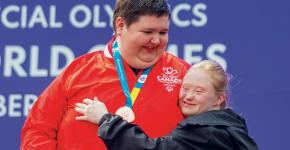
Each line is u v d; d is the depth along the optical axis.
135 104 7.86
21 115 13.31
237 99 12.70
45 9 13.30
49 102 8.01
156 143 7.46
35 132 7.98
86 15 13.20
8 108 13.32
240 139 7.48
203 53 12.80
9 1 13.38
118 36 7.99
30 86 13.31
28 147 7.93
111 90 7.89
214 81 7.69
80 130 7.84
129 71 7.96
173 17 12.88
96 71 7.99
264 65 12.68
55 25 13.27
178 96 7.95
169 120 7.86
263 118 12.67
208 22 12.80
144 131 7.80
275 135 12.64
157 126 7.82
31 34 13.33
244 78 12.70
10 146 13.33
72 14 13.23
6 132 13.32
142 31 7.66
